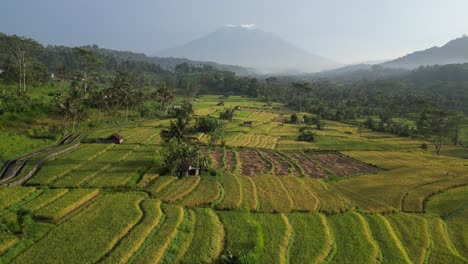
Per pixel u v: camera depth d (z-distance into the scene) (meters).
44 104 93.31
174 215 36.00
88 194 40.91
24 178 47.16
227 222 35.41
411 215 41.00
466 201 45.31
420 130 117.31
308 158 76.19
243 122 125.56
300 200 43.72
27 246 28.94
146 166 54.69
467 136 117.19
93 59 128.25
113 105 107.88
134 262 27.08
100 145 69.88
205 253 29.05
